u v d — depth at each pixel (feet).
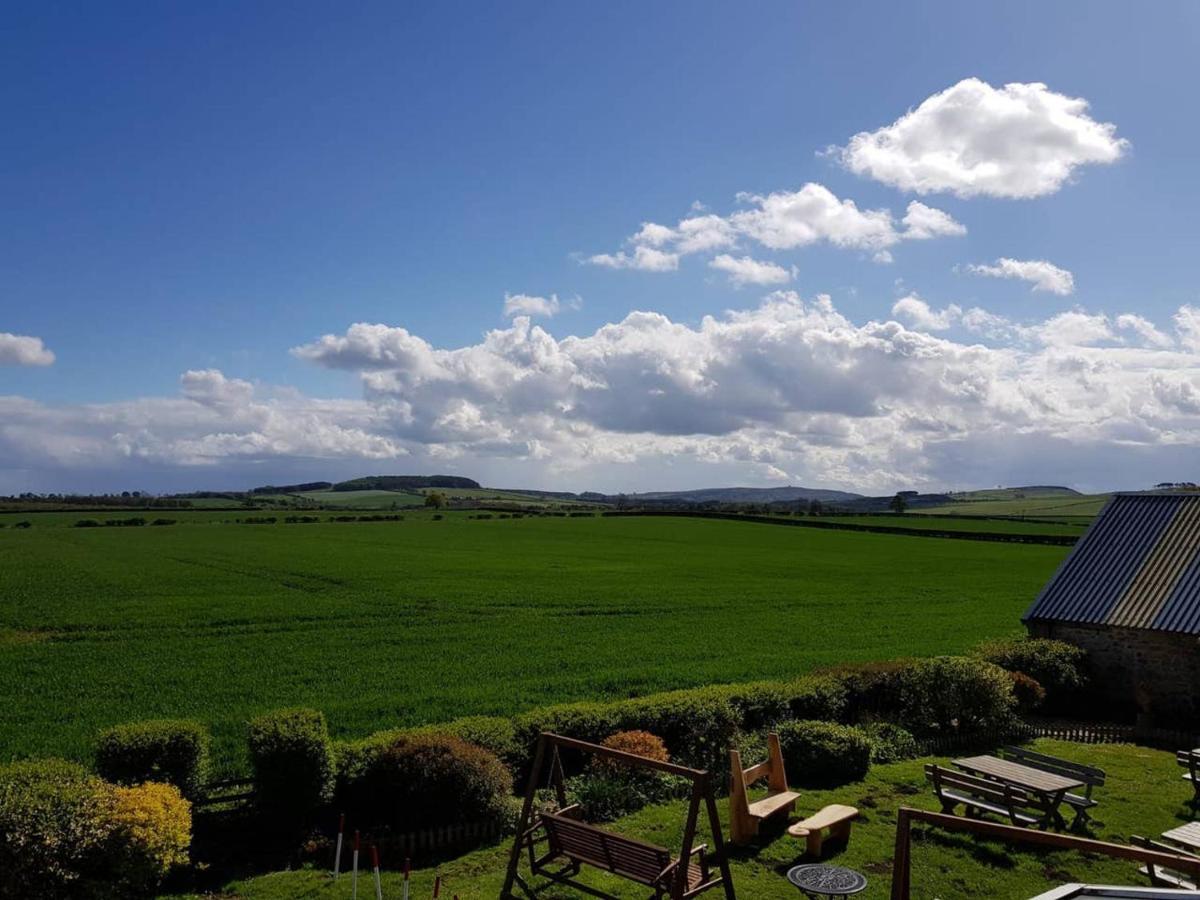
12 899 37.70
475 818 53.16
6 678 109.29
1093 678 101.40
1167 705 94.84
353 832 52.80
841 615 176.86
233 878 47.03
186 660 122.11
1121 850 28.63
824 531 460.96
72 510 587.68
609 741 63.21
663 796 60.18
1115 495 117.70
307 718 53.93
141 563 259.19
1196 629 92.17
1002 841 52.90
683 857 38.32
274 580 217.15
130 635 142.41
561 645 136.26
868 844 52.21
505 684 106.32
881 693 86.74
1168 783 68.39
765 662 121.80
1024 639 103.91
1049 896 27.61
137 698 98.68
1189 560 101.60
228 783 53.83
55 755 75.25
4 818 38.09
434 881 46.78
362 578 223.10
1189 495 110.32
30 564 255.09
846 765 65.05
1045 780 55.67
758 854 50.39
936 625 163.53
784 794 55.57
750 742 69.82
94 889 39.50
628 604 185.98
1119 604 101.19
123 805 41.29
